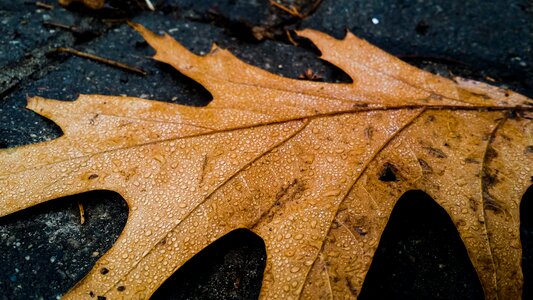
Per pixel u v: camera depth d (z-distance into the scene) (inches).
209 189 5.2
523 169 5.4
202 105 6.4
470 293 5.4
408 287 5.4
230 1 7.4
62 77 6.5
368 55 6.4
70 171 5.3
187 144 5.4
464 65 6.9
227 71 6.1
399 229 5.6
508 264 5.1
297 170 5.3
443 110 5.7
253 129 5.5
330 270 4.9
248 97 5.8
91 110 5.6
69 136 5.5
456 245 5.5
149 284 4.9
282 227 5.1
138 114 5.6
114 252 5.0
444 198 5.3
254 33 7.1
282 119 5.6
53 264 5.3
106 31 7.0
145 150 5.4
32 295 5.2
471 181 5.3
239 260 5.4
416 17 7.4
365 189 5.3
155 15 7.3
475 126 5.6
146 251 5.0
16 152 5.3
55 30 6.9
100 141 5.4
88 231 5.5
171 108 5.7
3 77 6.4
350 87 6.0
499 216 5.2
